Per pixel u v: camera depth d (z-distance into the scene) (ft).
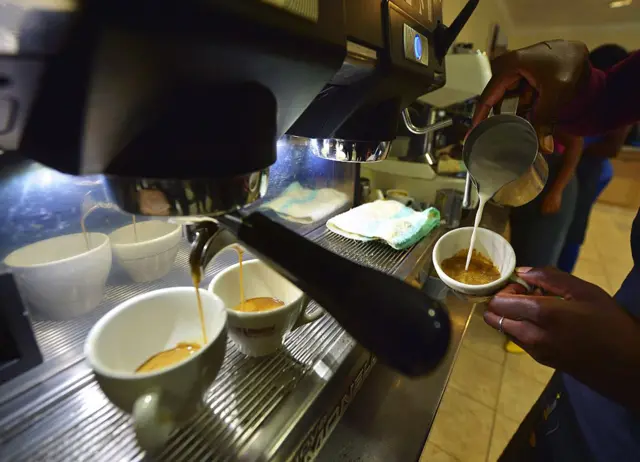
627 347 0.93
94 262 1.26
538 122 1.66
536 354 1.06
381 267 1.89
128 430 0.96
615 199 10.89
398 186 3.62
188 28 0.48
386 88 1.18
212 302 1.14
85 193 1.36
